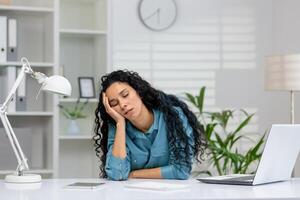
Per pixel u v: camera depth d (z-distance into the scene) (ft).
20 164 8.71
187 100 15.33
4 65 14.23
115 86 9.39
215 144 15.96
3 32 14.24
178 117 9.52
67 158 15.69
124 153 9.13
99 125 9.87
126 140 9.55
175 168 9.34
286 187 7.70
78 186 7.70
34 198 6.55
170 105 9.61
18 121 15.16
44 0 15.16
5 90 14.30
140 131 9.58
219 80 16.87
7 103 8.71
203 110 16.72
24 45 15.26
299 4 15.90
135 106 9.34
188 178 9.45
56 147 14.34
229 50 16.97
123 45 16.12
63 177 15.65
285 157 8.27
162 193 6.92
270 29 17.24
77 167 15.76
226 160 14.75
